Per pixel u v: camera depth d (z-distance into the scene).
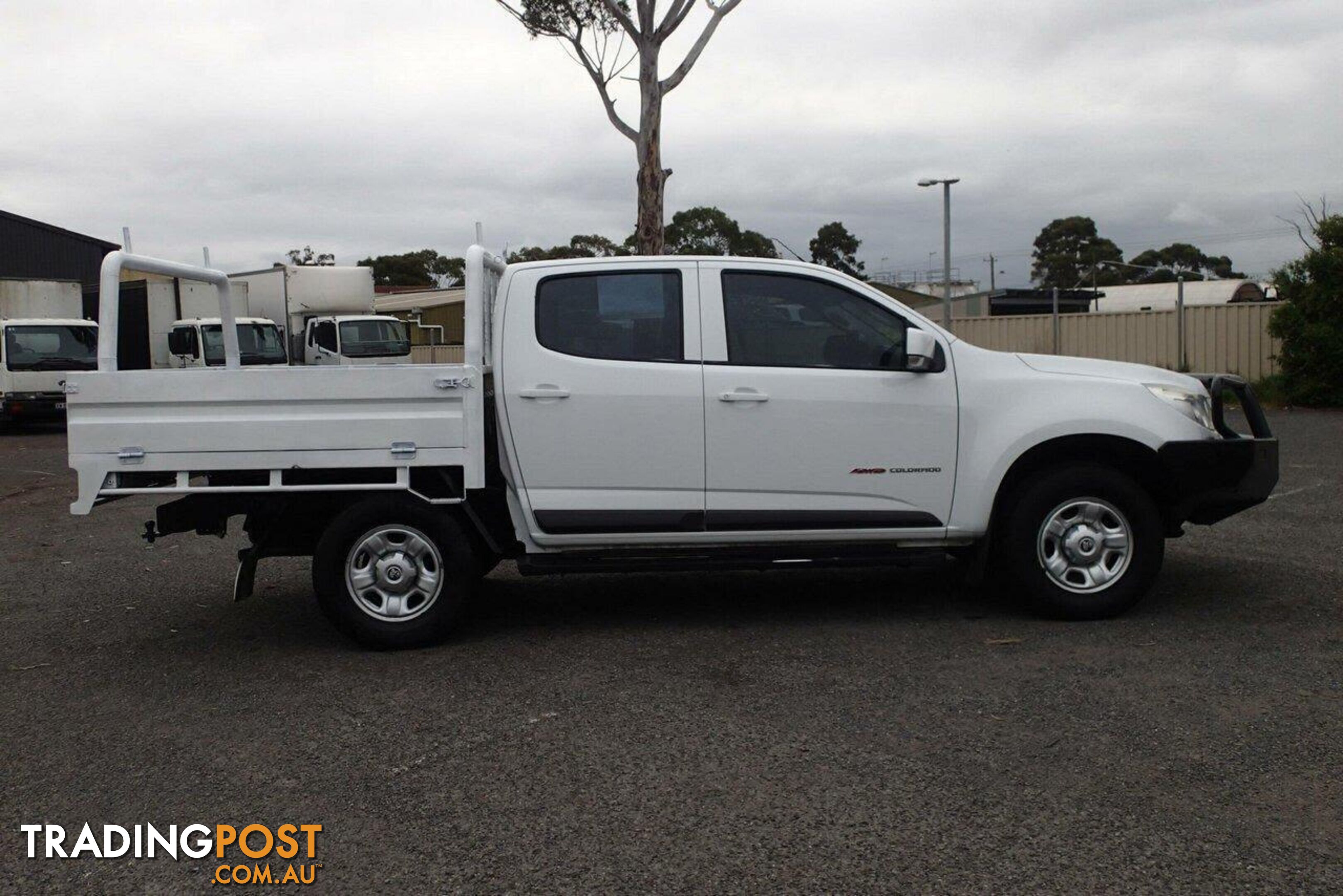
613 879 3.55
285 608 7.29
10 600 7.71
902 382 6.17
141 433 5.87
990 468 6.17
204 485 6.20
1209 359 23.20
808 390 6.12
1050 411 6.16
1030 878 3.48
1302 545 8.22
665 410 6.09
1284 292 21.48
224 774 4.48
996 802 4.02
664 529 6.15
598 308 6.18
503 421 6.10
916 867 3.57
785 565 6.19
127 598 7.69
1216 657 5.59
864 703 5.07
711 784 4.24
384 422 5.88
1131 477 6.58
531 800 4.15
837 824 3.88
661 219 15.55
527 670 5.72
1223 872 3.49
